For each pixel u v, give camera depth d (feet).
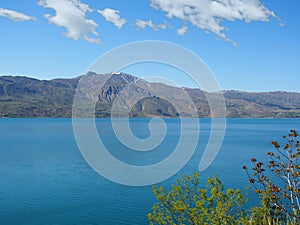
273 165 34.65
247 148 223.92
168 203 38.17
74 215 86.89
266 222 33.45
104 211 89.10
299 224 32.65
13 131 393.70
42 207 93.61
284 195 33.24
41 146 239.30
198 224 35.42
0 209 92.48
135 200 96.68
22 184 119.34
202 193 36.09
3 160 174.50
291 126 535.60
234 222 35.37
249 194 93.91
